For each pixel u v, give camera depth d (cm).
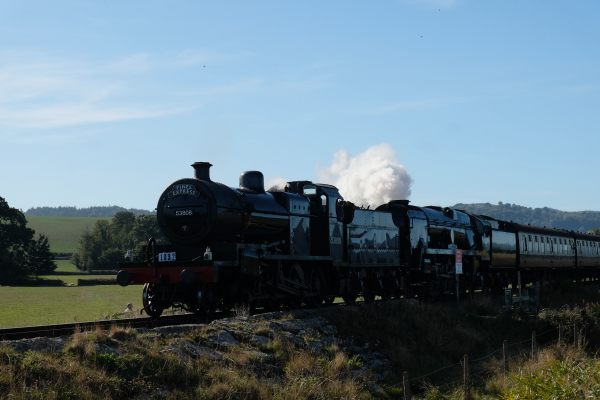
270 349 1664
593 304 3147
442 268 3341
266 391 1414
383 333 2192
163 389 1294
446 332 2412
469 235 3709
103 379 1222
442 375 2067
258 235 2152
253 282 2055
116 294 5278
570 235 5375
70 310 3538
